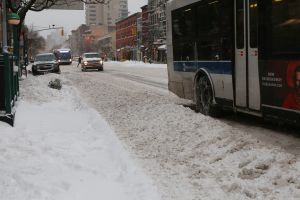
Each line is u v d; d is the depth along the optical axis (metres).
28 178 6.14
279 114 8.84
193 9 12.87
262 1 9.24
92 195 6.07
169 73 15.18
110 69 54.25
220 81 11.49
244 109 10.31
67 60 80.81
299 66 8.11
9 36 24.03
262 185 6.18
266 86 9.22
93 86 24.97
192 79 13.27
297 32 8.14
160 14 88.50
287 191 5.88
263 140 8.92
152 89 22.77
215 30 11.58
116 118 12.80
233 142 8.30
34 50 109.19
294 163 6.70
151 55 92.38
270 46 9.01
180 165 7.65
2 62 9.75
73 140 9.20
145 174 7.05
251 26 9.78
